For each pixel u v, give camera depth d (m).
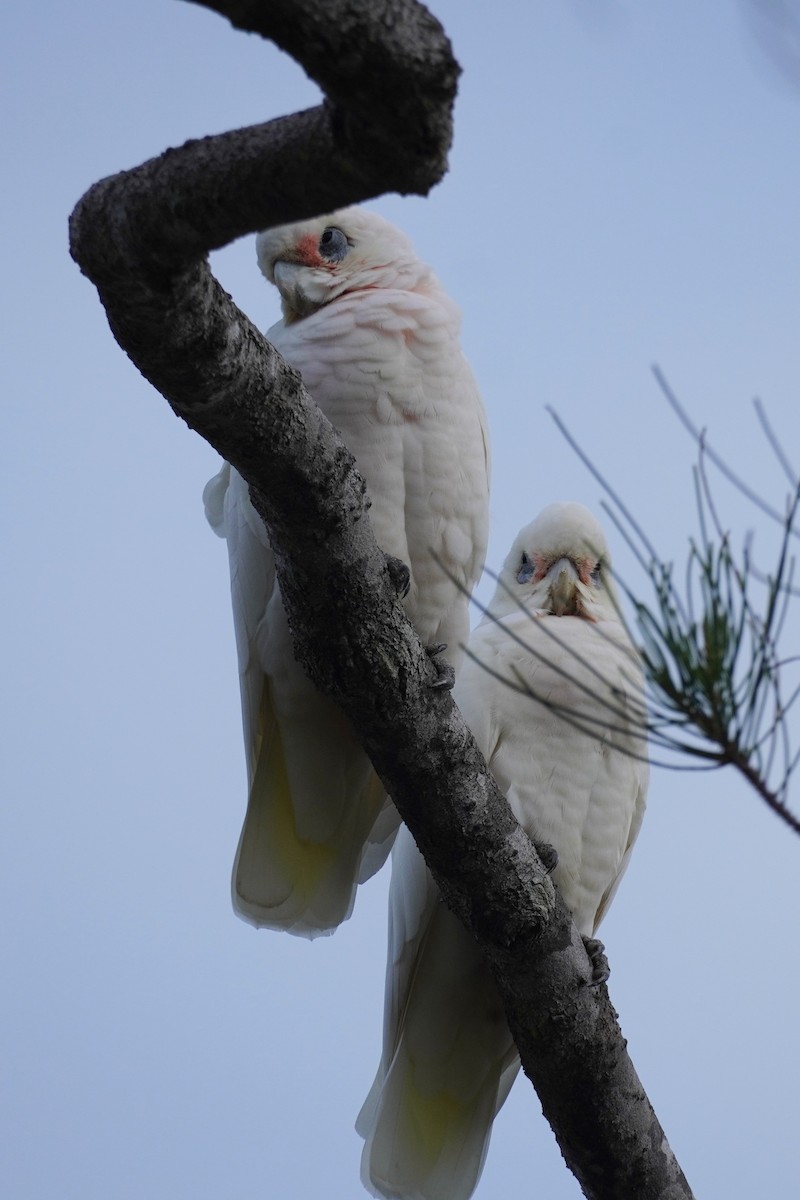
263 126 6.53
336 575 8.71
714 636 5.57
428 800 9.38
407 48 5.64
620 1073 9.93
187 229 6.88
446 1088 11.77
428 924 11.63
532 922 9.62
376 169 6.14
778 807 5.66
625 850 12.62
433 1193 11.61
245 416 7.93
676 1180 10.10
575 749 11.90
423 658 9.20
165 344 7.49
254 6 5.60
